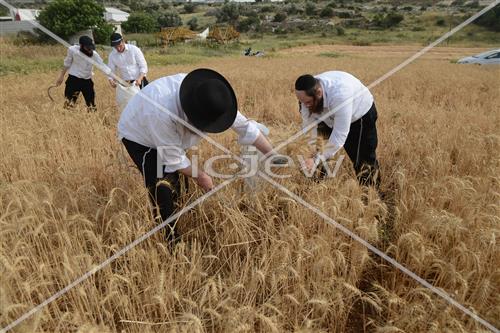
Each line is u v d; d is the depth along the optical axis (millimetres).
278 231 3564
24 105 8031
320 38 56250
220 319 2627
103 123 6809
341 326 2961
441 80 12516
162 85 3270
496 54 21781
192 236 3791
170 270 2914
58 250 3102
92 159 4730
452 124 6590
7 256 2814
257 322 2885
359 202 3477
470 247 3225
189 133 3430
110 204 3432
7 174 4617
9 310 2477
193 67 17875
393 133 5930
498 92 10688
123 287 3080
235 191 3973
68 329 2621
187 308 2873
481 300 2836
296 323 2721
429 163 4793
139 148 3506
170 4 113812
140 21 46312
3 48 22688
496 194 3623
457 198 3855
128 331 2699
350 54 34188
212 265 3475
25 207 3553
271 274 3051
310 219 3611
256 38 61531
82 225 3471
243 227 3359
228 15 78000
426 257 3207
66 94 7785
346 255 3514
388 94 10578
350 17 70375
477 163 4883
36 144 5355
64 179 4141
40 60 20016
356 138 4422
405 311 2754
